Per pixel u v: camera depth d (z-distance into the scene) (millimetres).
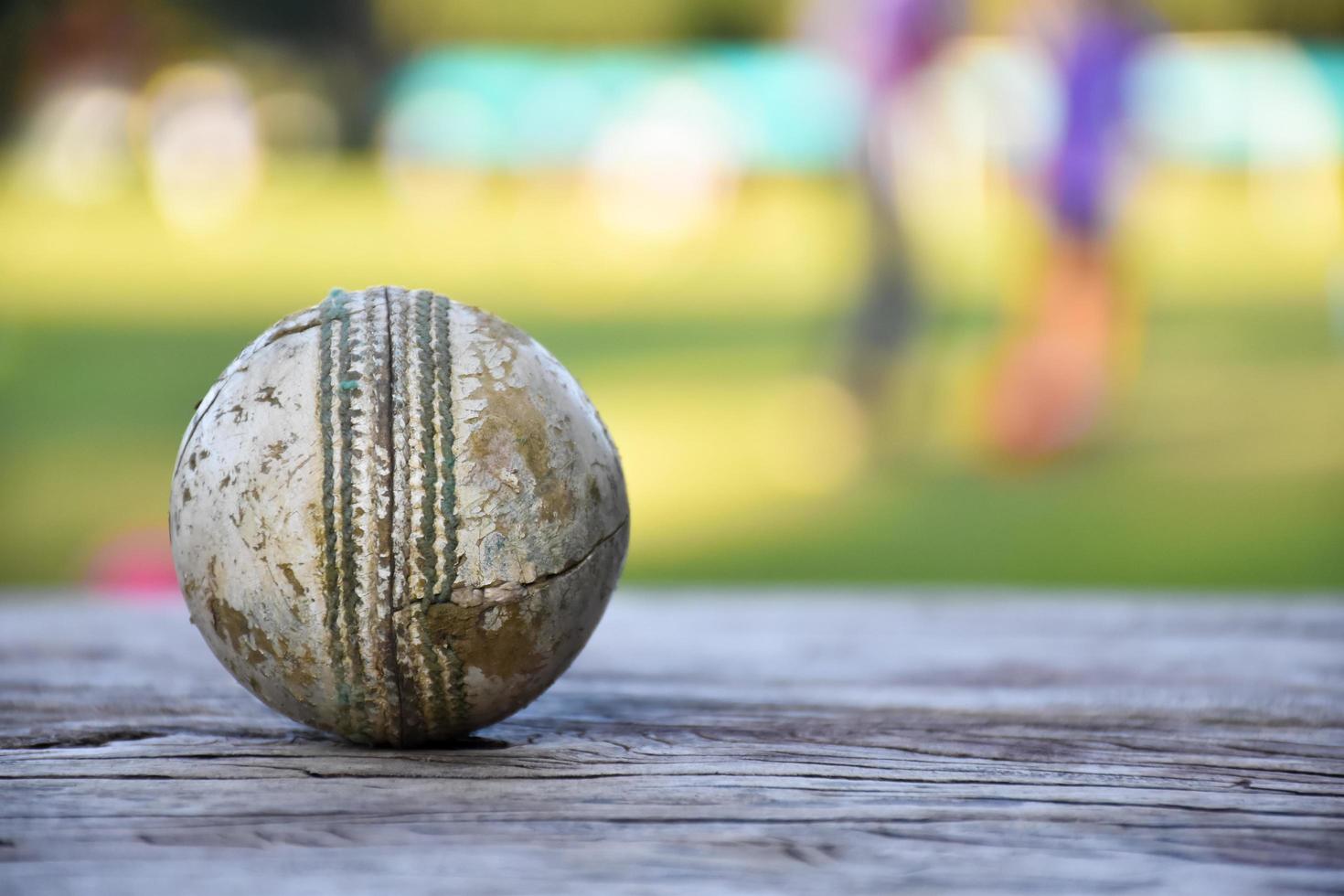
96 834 490
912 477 1710
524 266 3330
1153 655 643
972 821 500
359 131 4883
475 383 518
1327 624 685
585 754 537
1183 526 1446
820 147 4227
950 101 1769
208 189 4484
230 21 4855
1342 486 1568
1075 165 1876
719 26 4914
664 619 705
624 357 2314
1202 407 1963
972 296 2789
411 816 499
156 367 2266
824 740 551
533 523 516
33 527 1451
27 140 4527
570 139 4379
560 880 472
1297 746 549
